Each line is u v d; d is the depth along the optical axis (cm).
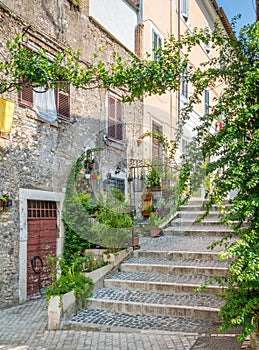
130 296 638
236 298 416
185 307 570
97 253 764
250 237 402
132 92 586
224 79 511
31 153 819
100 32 1063
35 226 827
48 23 883
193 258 777
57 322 559
